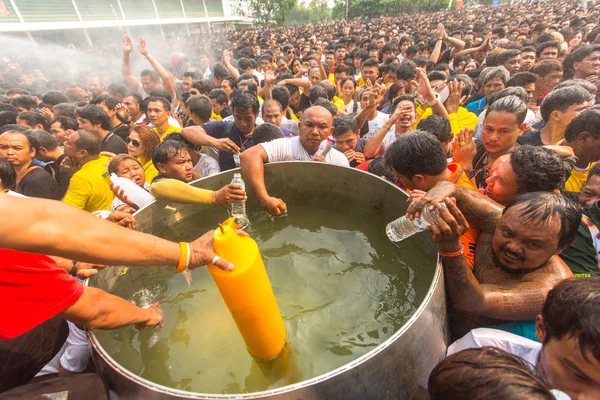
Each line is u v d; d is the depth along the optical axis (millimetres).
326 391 805
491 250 1322
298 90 5410
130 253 893
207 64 11656
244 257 946
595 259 1482
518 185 1485
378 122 4066
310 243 1670
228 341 1198
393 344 876
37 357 1241
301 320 1258
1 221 714
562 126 2514
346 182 1798
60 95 5980
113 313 1090
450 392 720
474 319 1317
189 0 28359
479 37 10297
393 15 44812
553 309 842
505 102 2213
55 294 934
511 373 682
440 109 3270
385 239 1625
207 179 1752
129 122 4629
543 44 5777
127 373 837
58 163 3475
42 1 17891
